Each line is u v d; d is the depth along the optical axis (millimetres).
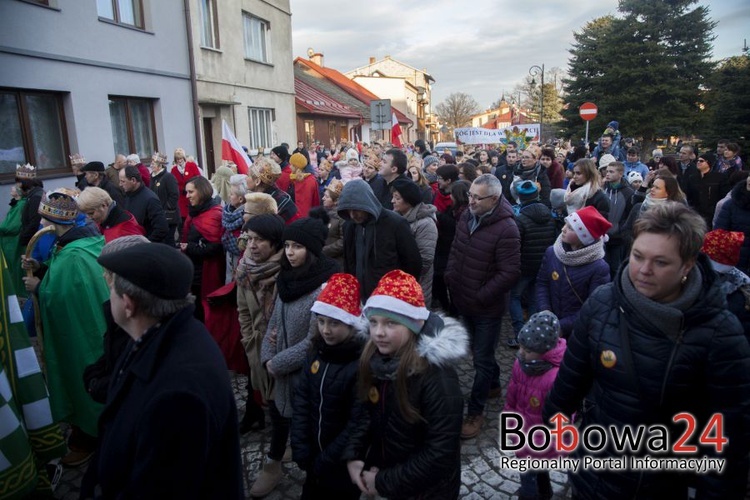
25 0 8203
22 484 2590
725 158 9148
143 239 2252
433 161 8977
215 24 14391
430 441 2031
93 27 9711
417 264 3705
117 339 2336
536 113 59812
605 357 1895
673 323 1734
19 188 6562
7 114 8281
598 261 3334
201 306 4832
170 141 12297
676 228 1702
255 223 3182
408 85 55344
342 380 2326
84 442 3531
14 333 2766
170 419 1479
